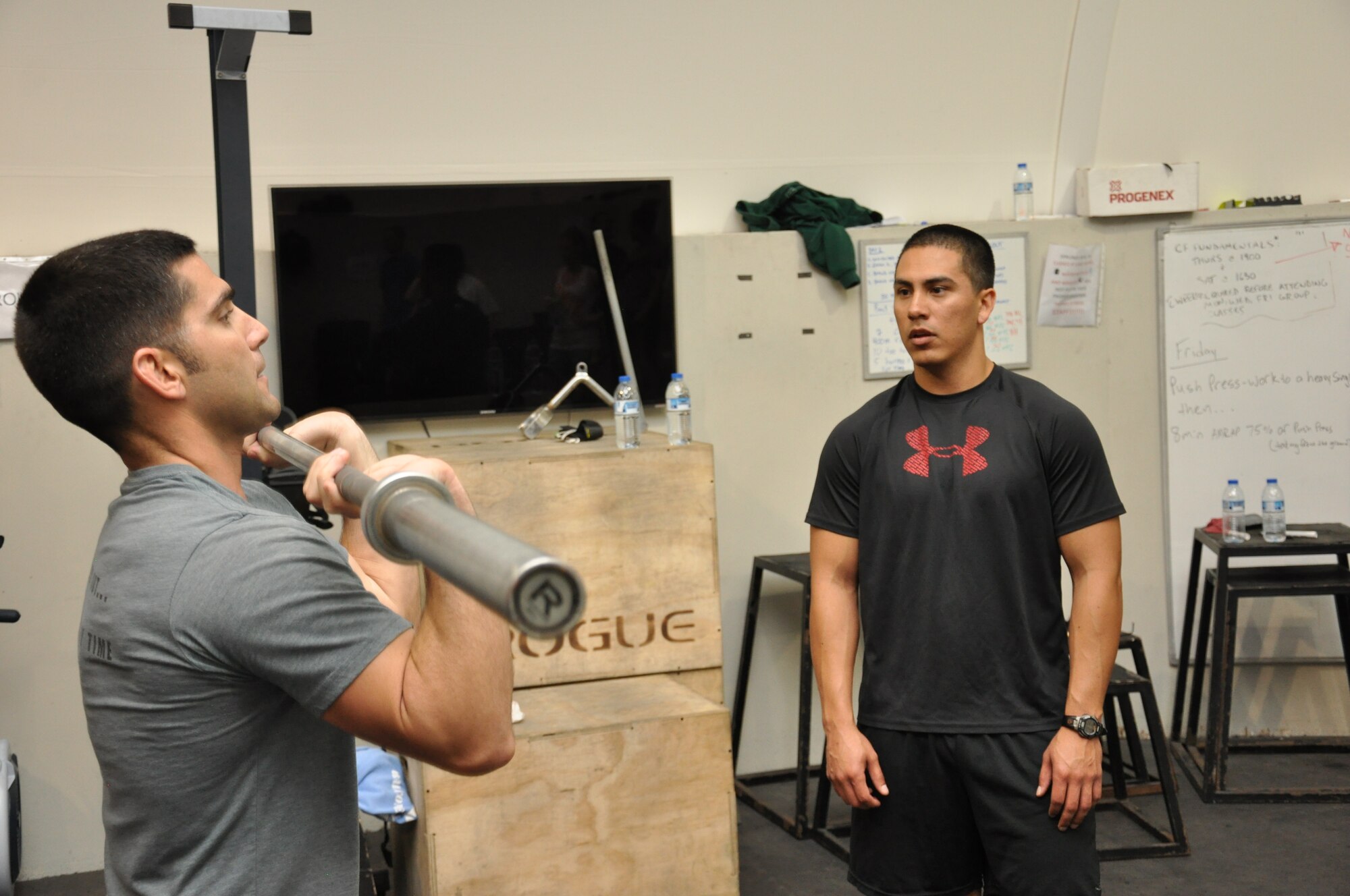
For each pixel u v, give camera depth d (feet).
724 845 9.44
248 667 3.34
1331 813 12.26
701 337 13.25
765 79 13.44
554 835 9.07
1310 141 14.79
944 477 7.18
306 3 11.83
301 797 3.57
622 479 10.01
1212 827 12.01
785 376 13.52
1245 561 14.44
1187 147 14.61
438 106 12.43
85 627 3.61
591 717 9.32
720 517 13.50
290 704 3.53
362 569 4.69
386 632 3.43
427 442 11.36
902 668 7.25
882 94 13.82
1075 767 6.77
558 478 9.84
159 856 3.50
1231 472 14.35
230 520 3.45
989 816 7.02
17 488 11.46
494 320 12.39
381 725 3.36
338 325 11.93
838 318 13.60
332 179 12.18
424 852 9.11
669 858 9.32
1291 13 14.49
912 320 7.34
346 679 3.32
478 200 12.25
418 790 9.31
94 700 3.54
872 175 13.96
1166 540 14.42
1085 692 6.91
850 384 13.67
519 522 9.77
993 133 14.23
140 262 3.62
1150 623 14.48
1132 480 14.39
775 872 11.39
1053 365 14.17
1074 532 7.09
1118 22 13.96
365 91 12.18
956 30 13.84
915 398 7.55
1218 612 12.60
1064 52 14.10
